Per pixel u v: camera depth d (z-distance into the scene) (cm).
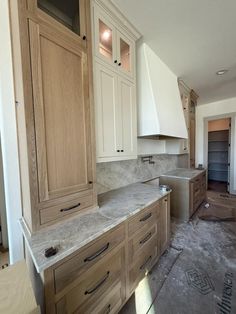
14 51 98
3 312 59
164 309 128
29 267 101
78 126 114
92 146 125
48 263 73
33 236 92
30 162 90
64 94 104
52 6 106
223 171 606
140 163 253
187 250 199
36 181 92
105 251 105
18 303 62
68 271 84
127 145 175
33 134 90
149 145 273
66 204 108
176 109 261
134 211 130
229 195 433
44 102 94
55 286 79
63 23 111
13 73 107
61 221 106
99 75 142
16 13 87
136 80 209
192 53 223
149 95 204
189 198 278
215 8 151
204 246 207
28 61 87
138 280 140
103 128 147
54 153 100
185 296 138
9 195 117
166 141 317
